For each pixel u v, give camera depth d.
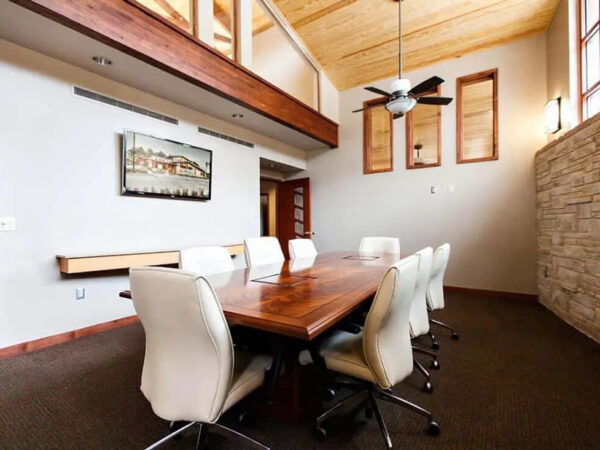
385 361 1.35
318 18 4.54
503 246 4.60
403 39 4.72
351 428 1.63
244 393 1.28
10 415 1.71
